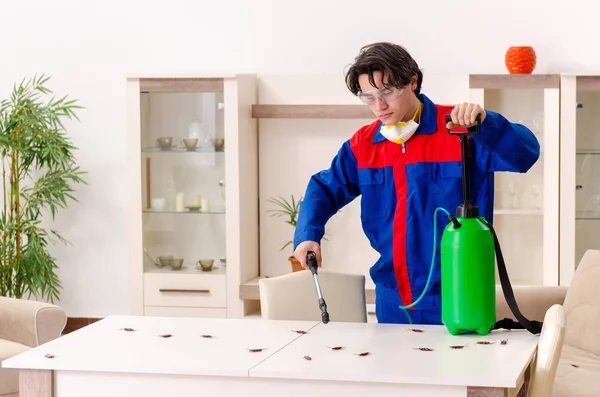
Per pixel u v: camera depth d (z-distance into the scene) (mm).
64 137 5156
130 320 2488
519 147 2227
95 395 1986
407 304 2459
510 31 4723
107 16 5090
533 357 2035
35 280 4828
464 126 2129
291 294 2885
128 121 4582
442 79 4520
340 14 4859
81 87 5145
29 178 5172
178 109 4559
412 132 2383
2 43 5191
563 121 4344
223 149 4523
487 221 2402
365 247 4801
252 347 2105
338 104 4676
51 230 5137
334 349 2068
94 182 5176
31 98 5160
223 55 4984
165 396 1953
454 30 4766
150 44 5055
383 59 2211
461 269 2146
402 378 1805
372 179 2471
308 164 4770
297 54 4914
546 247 4480
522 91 4566
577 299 3213
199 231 4590
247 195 4660
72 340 2217
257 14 4938
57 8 5137
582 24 4672
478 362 1910
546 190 4461
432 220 2414
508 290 2201
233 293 4547
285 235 4816
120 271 5195
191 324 2418
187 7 5008
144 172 4605
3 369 3309
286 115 4633
